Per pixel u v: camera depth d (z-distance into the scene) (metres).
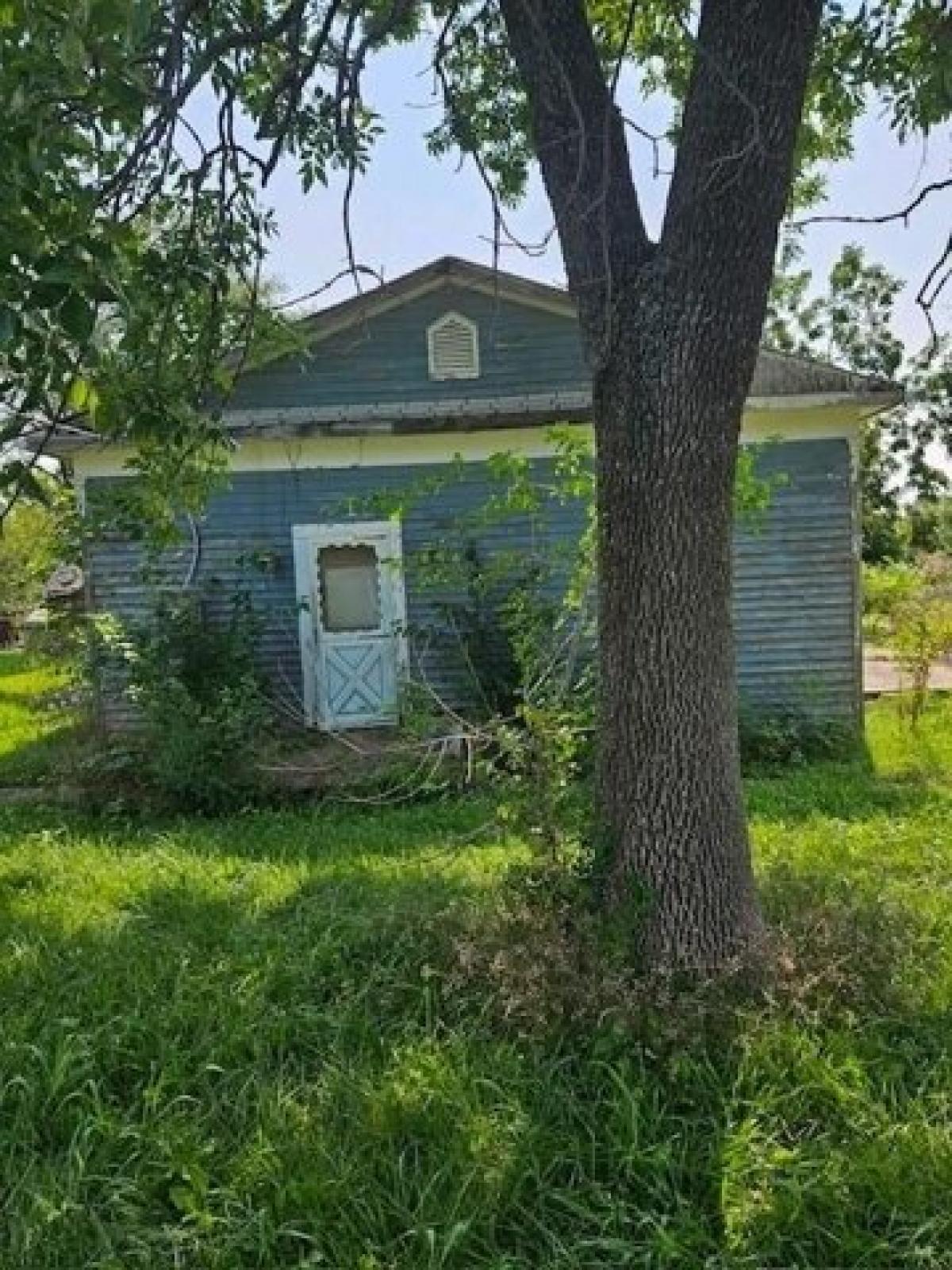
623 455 3.38
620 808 3.59
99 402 2.42
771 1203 2.55
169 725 7.62
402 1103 2.95
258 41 2.86
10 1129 3.01
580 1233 2.57
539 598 7.53
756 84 3.08
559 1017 3.30
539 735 4.08
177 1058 3.27
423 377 9.40
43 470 3.57
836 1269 2.42
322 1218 2.59
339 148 3.00
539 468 9.09
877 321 29.73
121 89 1.93
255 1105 3.04
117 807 7.55
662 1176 2.71
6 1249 2.54
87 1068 3.20
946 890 4.60
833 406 8.78
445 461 9.17
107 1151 2.87
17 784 8.70
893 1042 3.26
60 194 1.82
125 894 5.25
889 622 11.21
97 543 8.78
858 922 3.78
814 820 6.18
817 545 9.15
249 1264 2.51
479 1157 2.73
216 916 4.76
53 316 1.68
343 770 7.75
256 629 8.87
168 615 8.57
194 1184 2.69
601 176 3.23
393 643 9.19
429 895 4.62
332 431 8.80
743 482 5.36
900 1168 2.63
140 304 2.66
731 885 3.53
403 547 9.23
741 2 3.07
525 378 9.42
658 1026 3.18
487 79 4.19
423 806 7.18
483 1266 2.46
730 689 3.54
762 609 9.23
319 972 3.90
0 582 18.38
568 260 3.40
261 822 7.18
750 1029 3.16
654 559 3.39
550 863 3.79
